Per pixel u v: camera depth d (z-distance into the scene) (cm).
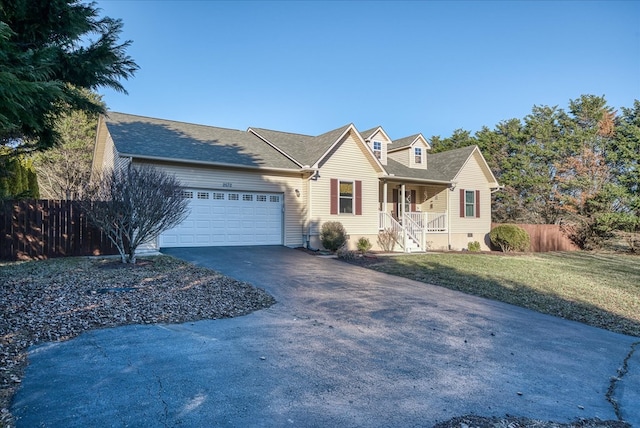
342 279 1017
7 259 1112
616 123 2652
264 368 431
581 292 1008
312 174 1606
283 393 372
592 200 2411
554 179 2888
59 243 1180
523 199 3073
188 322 595
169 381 388
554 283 1117
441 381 420
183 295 740
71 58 771
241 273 1002
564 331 662
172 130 1627
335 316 667
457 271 1240
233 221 1489
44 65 595
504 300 879
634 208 2314
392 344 536
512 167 3178
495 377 441
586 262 1736
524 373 460
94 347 475
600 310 830
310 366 443
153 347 483
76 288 748
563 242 2397
